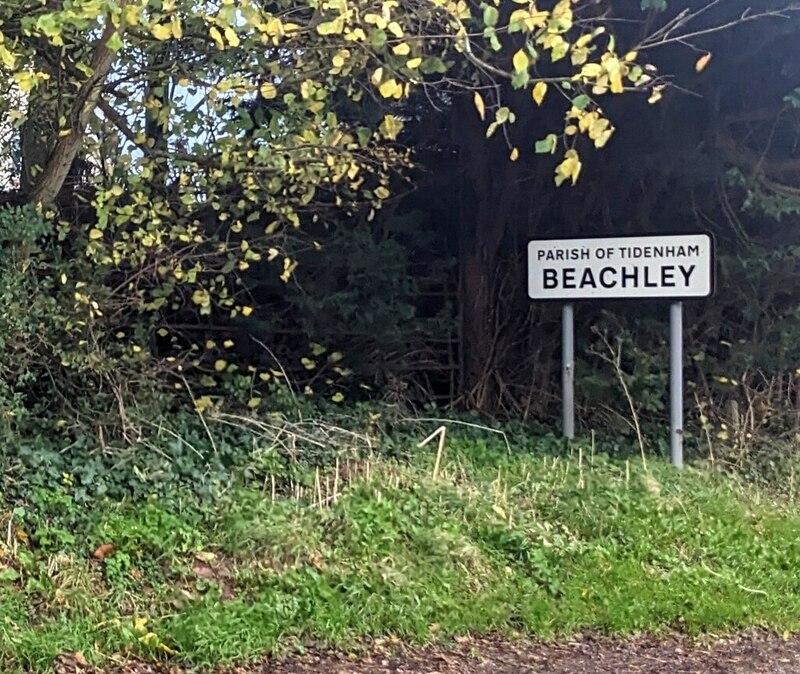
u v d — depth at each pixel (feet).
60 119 20.89
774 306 32.55
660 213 32.73
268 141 22.52
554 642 17.70
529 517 22.11
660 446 29.37
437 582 18.86
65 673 14.65
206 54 22.09
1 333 20.61
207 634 15.75
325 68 21.86
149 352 24.44
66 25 17.42
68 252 23.82
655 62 28.12
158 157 22.40
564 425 27.94
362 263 30.30
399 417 27.91
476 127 31.37
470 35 20.30
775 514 25.49
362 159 25.46
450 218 33.78
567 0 15.76
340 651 16.49
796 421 31.40
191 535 18.66
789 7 25.26
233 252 25.52
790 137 31.07
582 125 16.03
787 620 19.29
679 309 26.37
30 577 16.65
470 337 32.78
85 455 20.86
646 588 19.62
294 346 31.37
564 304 27.45
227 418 24.16
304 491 21.91
